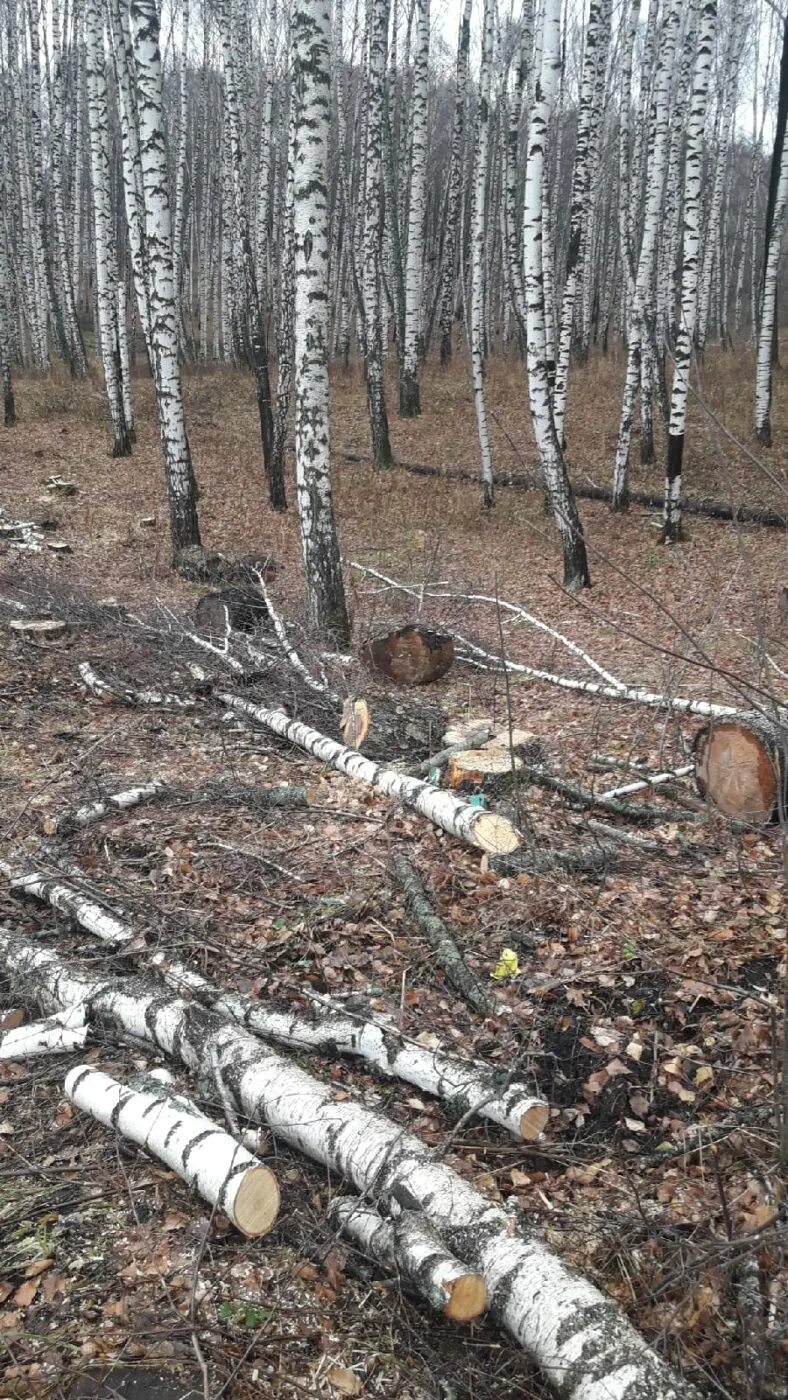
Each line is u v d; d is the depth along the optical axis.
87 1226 3.27
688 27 20.27
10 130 28.69
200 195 34.22
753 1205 3.24
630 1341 2.62
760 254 34.12
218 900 5.19
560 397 16.66
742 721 6.12
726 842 5.87
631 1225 3.24
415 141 20.84
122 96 14.66
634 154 23.83
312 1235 3.22
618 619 11.21
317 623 9.59
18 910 5.16
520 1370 2.79
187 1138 3.31
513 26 23.09
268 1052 3.80
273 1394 2.72
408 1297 3.02
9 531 14.00
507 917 5.06
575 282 16.11
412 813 6.18
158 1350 2.83
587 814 6.29
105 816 6.13
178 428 13.20
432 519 15.85
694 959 4.65
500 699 8.62
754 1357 2.62
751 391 22.67
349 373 27.61
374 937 4.88
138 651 9.12
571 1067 4.03
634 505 16.45
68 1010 4.22
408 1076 3.87
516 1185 3.43
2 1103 3.85
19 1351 2.83
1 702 8.07
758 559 13.23
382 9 16.95
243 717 8.01
